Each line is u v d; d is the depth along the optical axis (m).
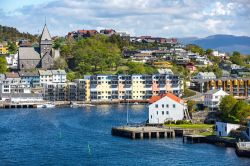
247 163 157.88
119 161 163.75
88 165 158.50
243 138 187.12
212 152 175.50
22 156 172.62
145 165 158.00
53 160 166.00
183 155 171.62
